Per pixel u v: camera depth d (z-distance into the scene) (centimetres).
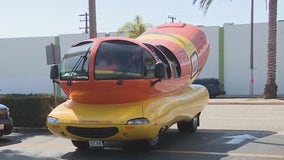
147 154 1028
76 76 1005
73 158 1016
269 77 3100
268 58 3095
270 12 3064
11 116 1501
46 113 1481
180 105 1126
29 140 1289
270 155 998
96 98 1003
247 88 4203
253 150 1057
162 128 1048
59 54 1528
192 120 1323
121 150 1082
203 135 1290
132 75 983
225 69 4259
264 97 3136
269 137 1239
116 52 1004
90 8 2012
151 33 1377
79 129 988
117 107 1002
